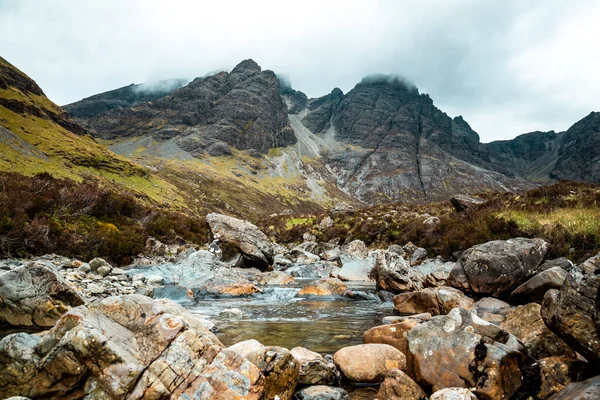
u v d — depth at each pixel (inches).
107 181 5068.9
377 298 767.1
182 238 1390.3
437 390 264.2
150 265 984.3
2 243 791.1
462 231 1120.2
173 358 242.2
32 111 6422.2
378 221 1772.9
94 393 224.7
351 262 1225.4
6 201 901.8
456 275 624.7
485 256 599.2
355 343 429.7
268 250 1199.6
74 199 1141.7
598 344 222.1
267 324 525.7
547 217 1016.9
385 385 279.3
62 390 227.9
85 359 229.6
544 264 574.9
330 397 281.6
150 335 253.0
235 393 236.8
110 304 271.0
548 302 260.5
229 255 1136.8
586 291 235.3
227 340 428.5
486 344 268.5
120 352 233.5
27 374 231.5
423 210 1918.1
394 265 828.6
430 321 307.6
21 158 4180.6
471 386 253.0
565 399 215.2
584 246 826.2
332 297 768.9
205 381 237.9
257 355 276.1
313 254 1647.4
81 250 919.7
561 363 252.4
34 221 898.1
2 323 424.5
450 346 278.2
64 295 434.0
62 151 5349.4
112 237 1011.3
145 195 5275.6
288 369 278.2
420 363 280.4
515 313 381.1
